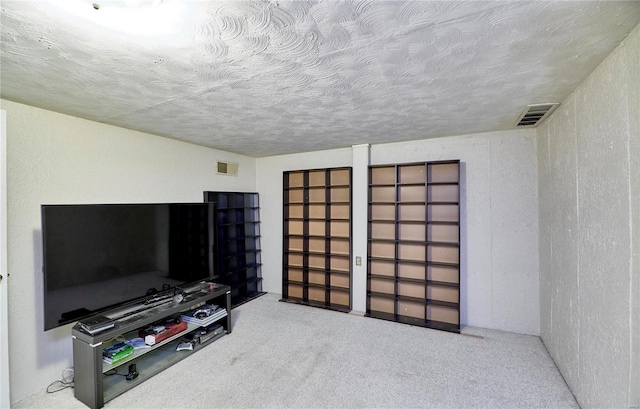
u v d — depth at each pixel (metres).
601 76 1.57
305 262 4.14
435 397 2.02
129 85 1.80
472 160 3.24
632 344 1.30
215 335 2.94
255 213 4.64
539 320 2.96
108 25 1.17
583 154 1.82
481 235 3.21
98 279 2.23
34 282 2.12
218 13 1.10
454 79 1.75
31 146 2.12
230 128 2.86
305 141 3.52
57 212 2.01
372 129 2.96
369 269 3.67
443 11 1.11
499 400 1.98
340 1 1.04
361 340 2.90
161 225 2.73
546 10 1.11
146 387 2.16
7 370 1.81
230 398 2.03
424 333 3.05
